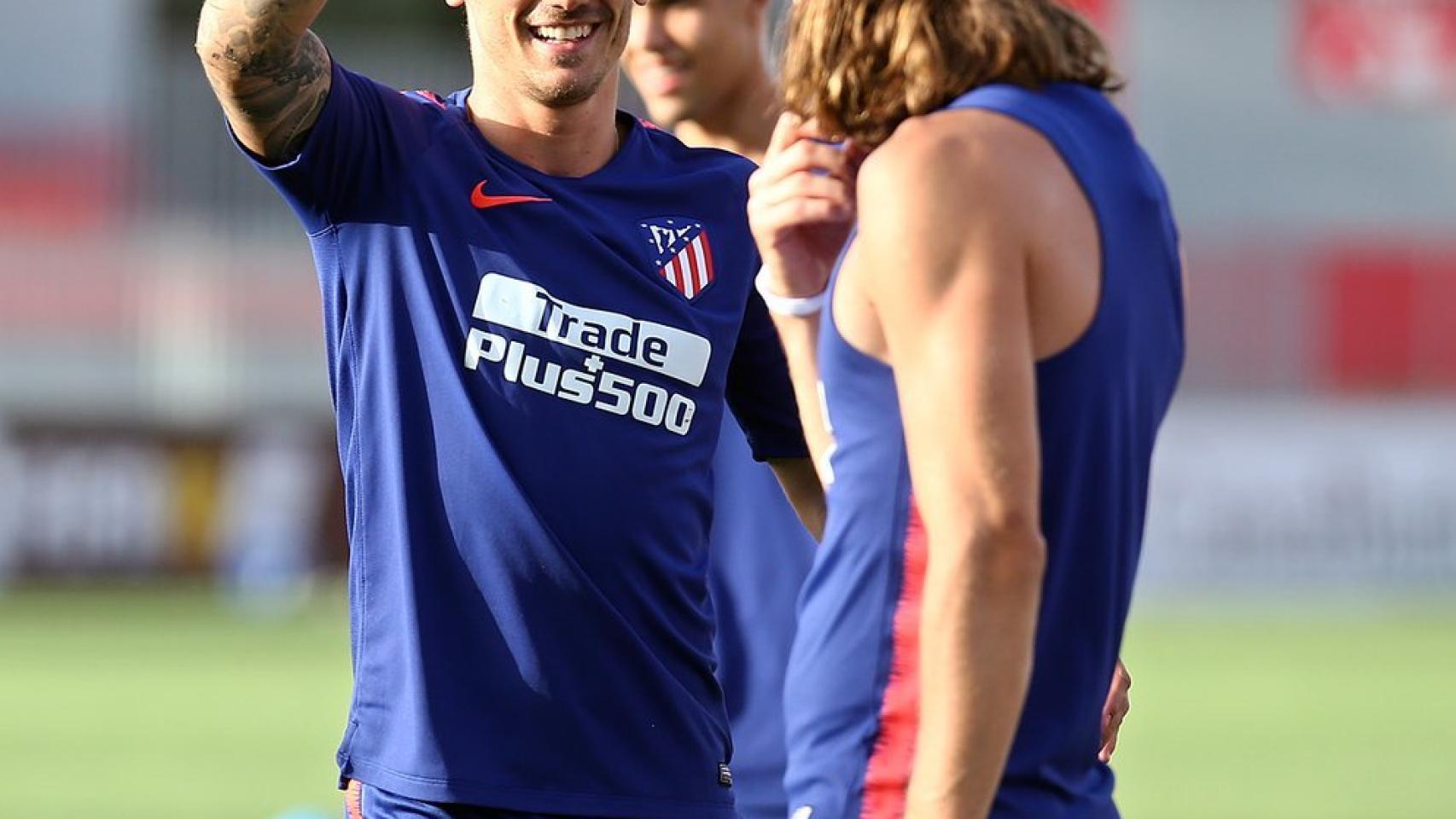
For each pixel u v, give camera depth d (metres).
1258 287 80.38
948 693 9.37
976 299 9.43
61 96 83.06
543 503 13.02
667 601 13.44
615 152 13.94
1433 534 80.38
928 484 9.46
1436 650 62.06
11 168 82.56
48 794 34.31
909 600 9.99
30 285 78.88
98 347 78.88
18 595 77.06
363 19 109.62
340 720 44.75
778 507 17.78
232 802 33.53
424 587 12.97
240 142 12.95
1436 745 42.19
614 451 13.23
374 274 13.17
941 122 9.76
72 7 83.44
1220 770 38.44
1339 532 80.25
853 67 10.26
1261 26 89.12
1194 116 89.19
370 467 13.20
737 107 18.19
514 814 12.98
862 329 10.02
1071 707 10.08
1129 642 63.94
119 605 73.69
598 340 13.27
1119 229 9.94
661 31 17.83
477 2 13.33
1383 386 80.50
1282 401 80.44
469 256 13.12
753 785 17.67
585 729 13.11
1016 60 10.07
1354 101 89.38
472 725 12.93
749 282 14.07
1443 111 89.12
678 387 13.52
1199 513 80.19
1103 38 10.63
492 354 13.05
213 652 58.91
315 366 80.06
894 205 9.59
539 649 12.99
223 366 79.56
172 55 92.25
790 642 17.66
